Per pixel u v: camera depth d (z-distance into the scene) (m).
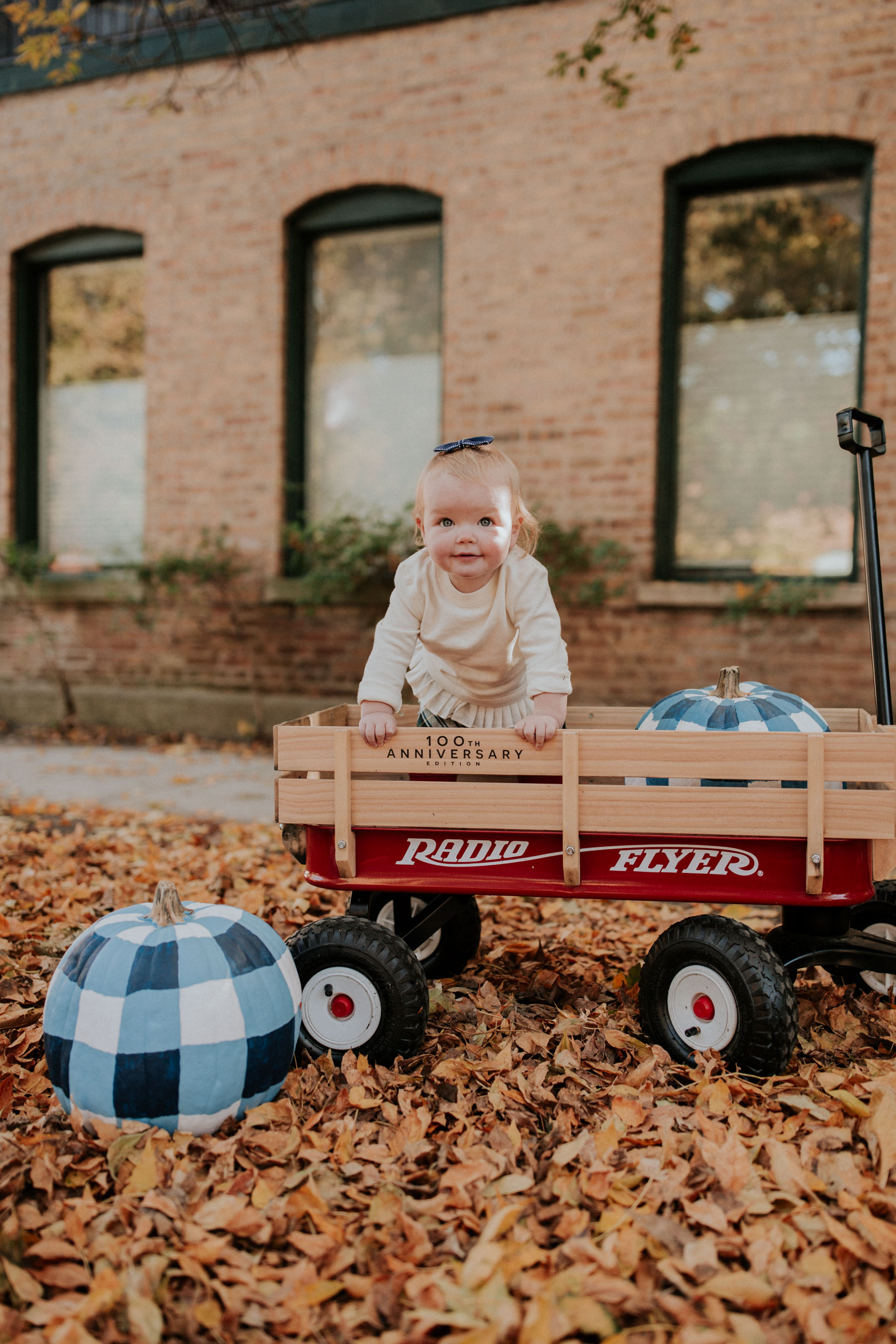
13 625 8.77
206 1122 2.19
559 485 6.95
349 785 2.62
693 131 6.45
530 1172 2.11
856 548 6.39
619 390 6.77
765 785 2.48
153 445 8.16
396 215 7.42
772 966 2.44
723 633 6.62
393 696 2.76
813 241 6.56
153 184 8.00
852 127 6.13
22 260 8.71
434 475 2.70
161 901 2.31
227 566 7.75
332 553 7.27
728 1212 1.94
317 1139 2.21
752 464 6.80
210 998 2.18
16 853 4.61
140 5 7.70
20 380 8.81
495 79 6.90
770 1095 2.39
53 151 8.32
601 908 4.11
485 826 2.57
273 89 7.54
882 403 6.20
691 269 6.83
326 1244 1.85
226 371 7.88
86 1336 1.59
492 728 2.91
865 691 6.31
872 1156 2.14
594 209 6.73
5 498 8.80
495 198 6.96
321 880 2.71
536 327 6.93
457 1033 2.81
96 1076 2.14
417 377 7.69
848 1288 1.76
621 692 6.88
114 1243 1.83
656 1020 2.61
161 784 6.25
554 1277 1.74
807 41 6.18
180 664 8.20
